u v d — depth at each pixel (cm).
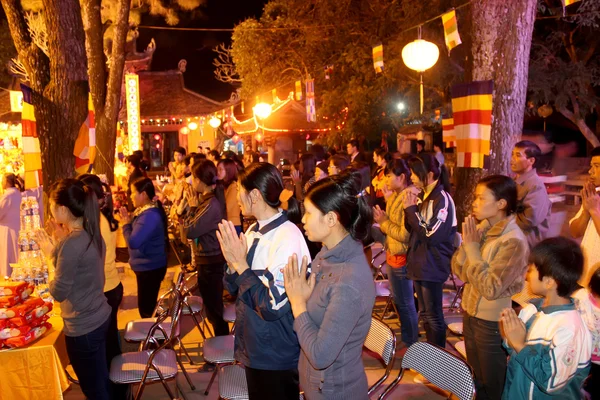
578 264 248
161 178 1513
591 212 352
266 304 261
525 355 251
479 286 307
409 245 455
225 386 351
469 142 539
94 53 1007
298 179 831
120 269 823
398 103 1725
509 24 574
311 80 1366
